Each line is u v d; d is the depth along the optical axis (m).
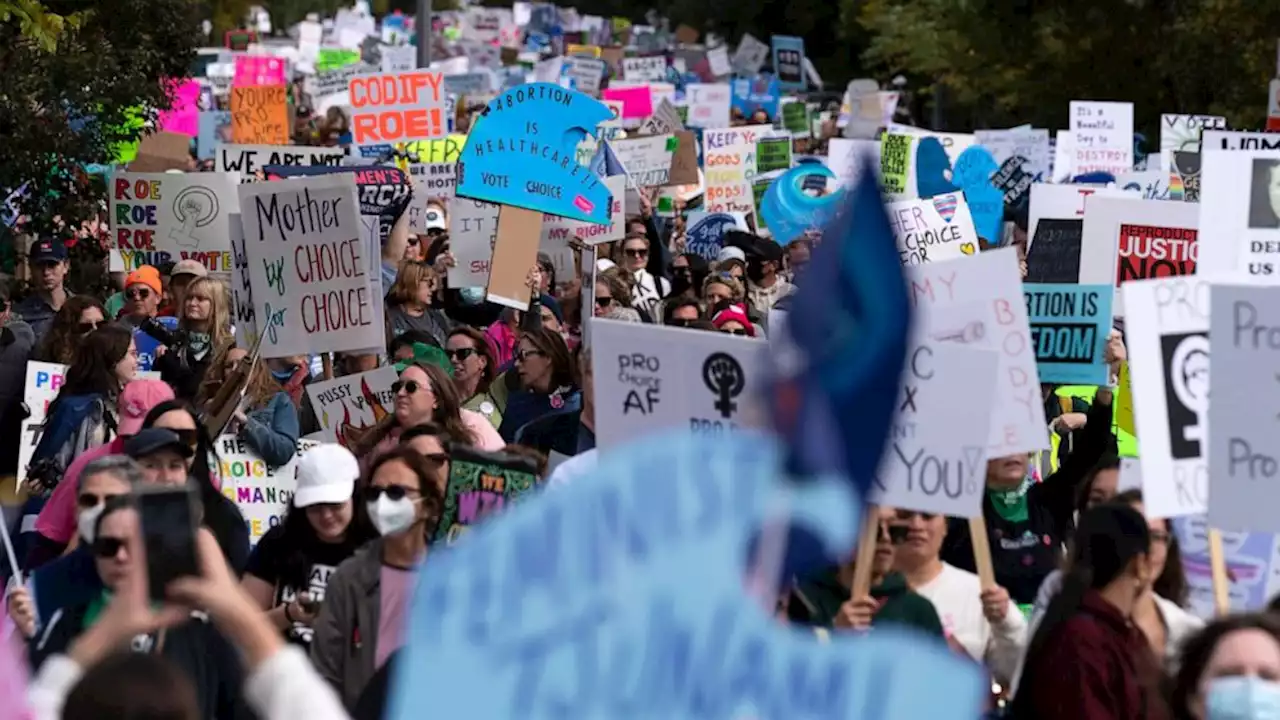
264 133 66.12
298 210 29.20
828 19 168.00
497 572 7.99
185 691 9.69
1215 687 13.23
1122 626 14.89
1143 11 86.81
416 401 23.42
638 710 7.93
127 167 53.22
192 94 80.06
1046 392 29.27
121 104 46.25
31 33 38.88
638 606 7.94
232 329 34.09
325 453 18.52
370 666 16.53
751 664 7.98
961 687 8.04
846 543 7.66
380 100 57.22
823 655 8.04
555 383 26.78
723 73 143.12
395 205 38.47
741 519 7.85
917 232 35.72
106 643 11.27
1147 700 14.62
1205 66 84.69
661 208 65.94
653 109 87.38
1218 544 17.03
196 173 41.03
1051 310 25.91
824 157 74.81
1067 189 41.78
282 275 29.38
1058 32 89.19
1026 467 20.16
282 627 18.42
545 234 44.56
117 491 15.52
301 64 134.12
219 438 24.78
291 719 9.63
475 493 17.30
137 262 41.41
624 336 17.33
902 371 7.57
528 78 116.94
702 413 17.19
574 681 7.96
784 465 7.73
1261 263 22.30
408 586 16.55
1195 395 17.77
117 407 24.73
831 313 7.61
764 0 172.50
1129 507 15.01
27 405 27.83
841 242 7.59
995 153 69.44
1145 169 66.56
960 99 101.12
